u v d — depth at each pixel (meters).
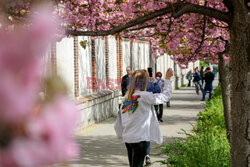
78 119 0.56
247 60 4.73
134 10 7.41
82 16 7.45
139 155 6.16
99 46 17.17
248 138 4.77
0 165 0.48
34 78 0.50
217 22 8.66
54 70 0.56
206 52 10.17
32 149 0.50
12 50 0.49
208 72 26.05
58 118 0.52
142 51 26.41
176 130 13.80
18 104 0.49
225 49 9.29
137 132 6.05
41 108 0.52
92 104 15.30
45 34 0.50
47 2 0.52
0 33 0.49
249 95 4.74
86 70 15.48
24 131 0.50
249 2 4.68
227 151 7.93
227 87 10.11
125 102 6.27
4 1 0.56
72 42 13.73
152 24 7.83
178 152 8.16
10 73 0.49
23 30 0.52
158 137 6.26
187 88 40.69
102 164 8.50
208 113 14.98
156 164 8.48
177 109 21.11
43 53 0.53
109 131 13.70
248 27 4.70
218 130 11.37
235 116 4.86
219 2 6.42
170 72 6.20
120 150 10.29
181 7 5.27
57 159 0.52
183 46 9.62
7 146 0.50
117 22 8.62
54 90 0.54
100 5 7.73
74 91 13.86
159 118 16.06
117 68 20.25
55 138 0.52
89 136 12.54
